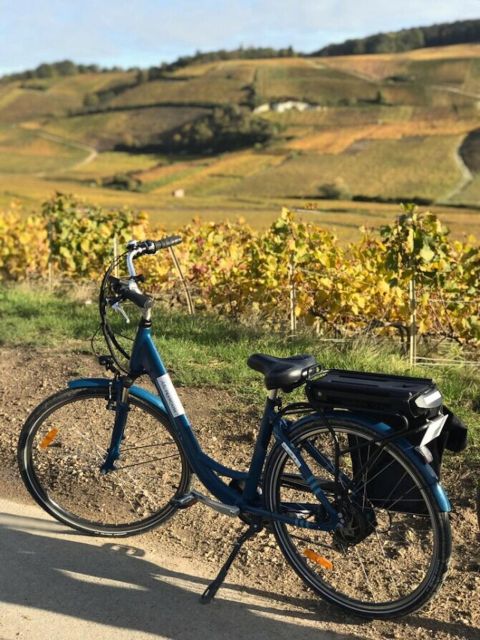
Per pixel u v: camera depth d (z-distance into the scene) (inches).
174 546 150.0
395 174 5418.3
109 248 457.1
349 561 140.1
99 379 151.9
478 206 4315.9
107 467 156.2
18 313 344.5
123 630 121.9
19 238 513.3
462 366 262.4
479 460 169.5
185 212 3757.4
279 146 6953.7
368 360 257.3
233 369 240.5
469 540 145.6
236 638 120.1
